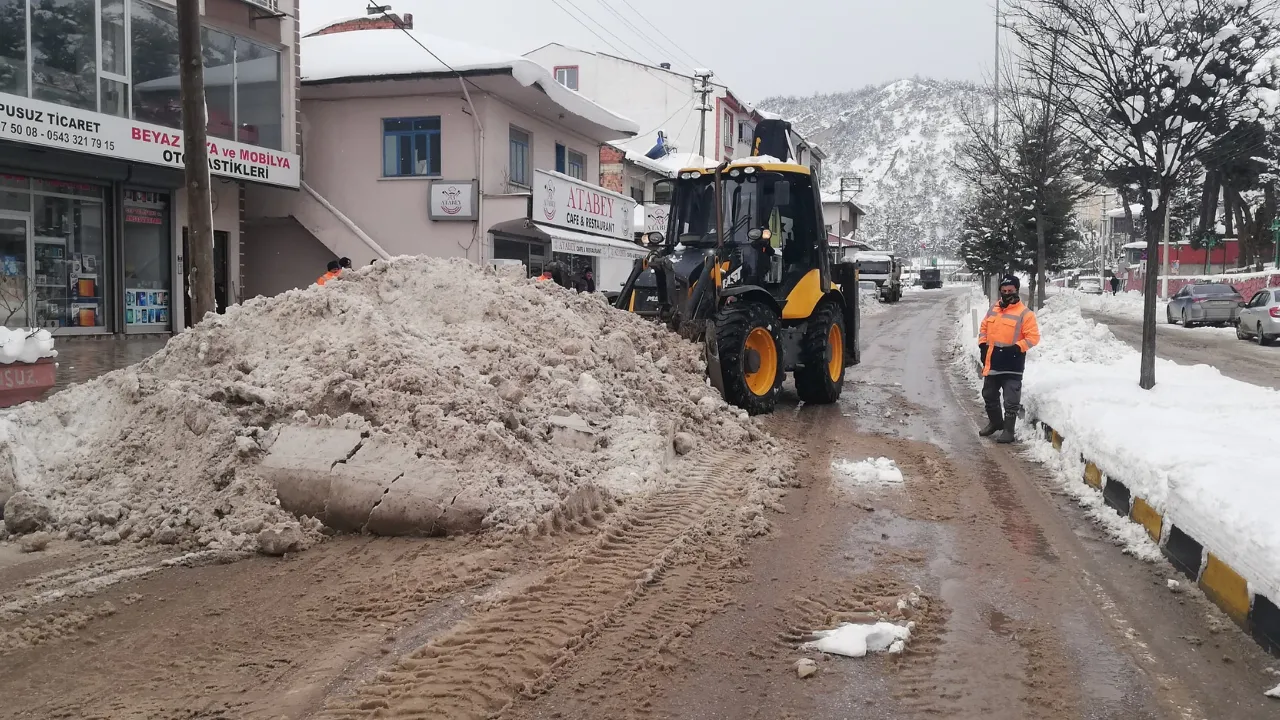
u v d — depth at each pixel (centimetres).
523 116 2281
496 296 815
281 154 1975
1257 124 939
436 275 826
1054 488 729
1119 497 640
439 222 2098
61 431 624
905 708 358
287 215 2134
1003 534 598
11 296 1536
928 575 514
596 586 473
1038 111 2269
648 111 4484
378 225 2138
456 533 540
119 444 602
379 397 612
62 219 1631
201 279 1060
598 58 4503
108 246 1705
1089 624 446
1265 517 448
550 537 545
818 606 461
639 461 684
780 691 370
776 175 1108
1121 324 2997
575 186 2284
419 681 365
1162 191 964
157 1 1709
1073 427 793
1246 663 404
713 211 1134
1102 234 6675
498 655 390
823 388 1165
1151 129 957
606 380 786
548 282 923
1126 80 948
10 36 1465
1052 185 2402
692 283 1056
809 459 816
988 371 927
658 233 1166
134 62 1678
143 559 507
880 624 427
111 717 335
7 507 542
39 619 423
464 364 692
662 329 984
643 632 421
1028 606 470
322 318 721
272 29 1969
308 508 550
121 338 1683
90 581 471
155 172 1742
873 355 1888
